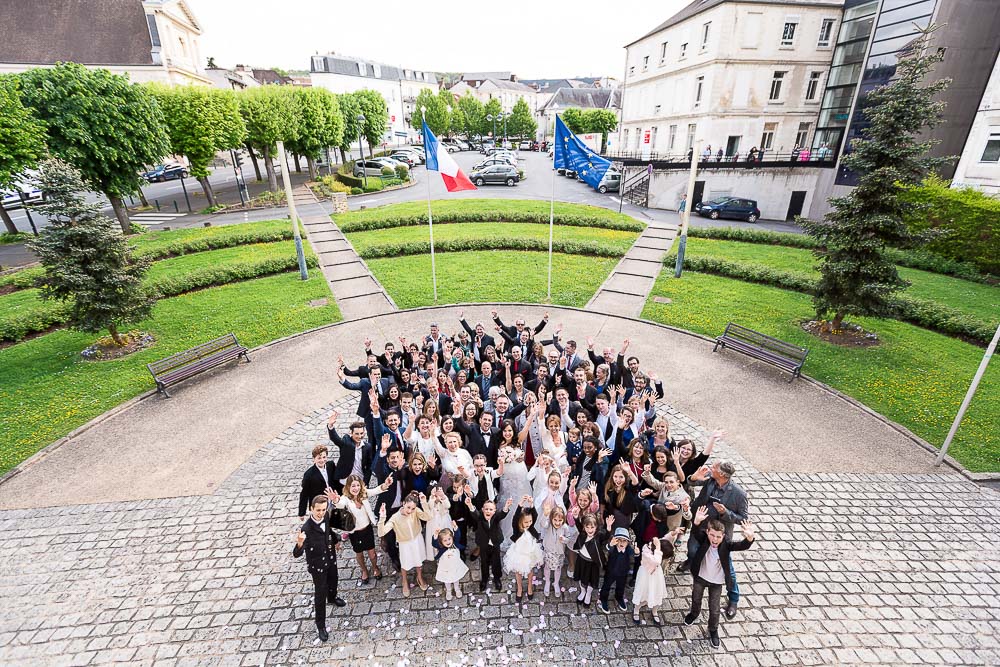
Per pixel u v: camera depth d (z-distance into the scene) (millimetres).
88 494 8195
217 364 11977
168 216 29750
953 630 5879
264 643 5715
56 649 5645
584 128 74938
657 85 42562
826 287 13453
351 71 83312
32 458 9016
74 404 10734
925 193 20219
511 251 22203
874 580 6559
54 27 44969
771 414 10391
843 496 8102
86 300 12047
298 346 13664
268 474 8648
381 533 5852
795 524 7512
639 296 17125
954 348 13258
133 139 22953
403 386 8695
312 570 5484
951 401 10719
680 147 39438
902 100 11641
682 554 6953
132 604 6211
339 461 6965
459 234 24344
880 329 14398
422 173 47594
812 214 31766
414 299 16703
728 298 16719
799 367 11398
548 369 8742
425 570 6715
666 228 26375
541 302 16547
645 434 7125
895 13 25172
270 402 10953
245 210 31141
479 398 8000
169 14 47719
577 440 7289
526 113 87125
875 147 12039
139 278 12930
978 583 6531
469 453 7066
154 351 13195
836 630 5867
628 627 5879
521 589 6156
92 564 6816
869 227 12383
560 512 5605
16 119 18469
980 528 7477
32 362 12664
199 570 6715
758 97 35375
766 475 8602
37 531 7418
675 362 12633
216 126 29688
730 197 30672
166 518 7652
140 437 9719
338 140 42781
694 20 36219
